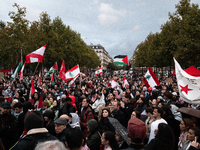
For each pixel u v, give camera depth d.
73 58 41.19
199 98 5.61
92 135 3.92
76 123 4.50
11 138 4.21
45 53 30.81
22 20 24.38
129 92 9.40
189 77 5.98
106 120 4.89
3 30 24.12
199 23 20.84
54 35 33.00
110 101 7.46
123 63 14.35
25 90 11.28
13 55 24.73
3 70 25.09
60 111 6.15
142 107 6.36
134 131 2.41
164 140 2.38
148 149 2.31
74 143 2.38
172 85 15.45
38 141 2.49
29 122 2.70
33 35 28.06
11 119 4.33
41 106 5.21
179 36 23.03
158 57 34.19
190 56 21.38
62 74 10.78
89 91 11.38
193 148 2.81
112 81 12.45
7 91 11.97
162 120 3.98
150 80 9.95
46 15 32.28
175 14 26.09
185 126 3.63
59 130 3.60
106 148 3.01
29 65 41.00
